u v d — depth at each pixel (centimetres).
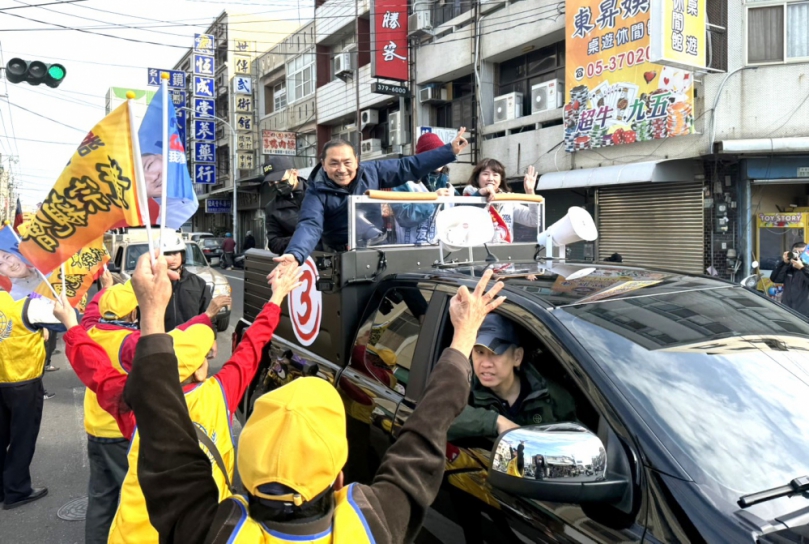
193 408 195
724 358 197
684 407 175
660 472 156
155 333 145
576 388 207
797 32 929
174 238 378
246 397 425
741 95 955
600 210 1184
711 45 955
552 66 1310
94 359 216
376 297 297
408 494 132
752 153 935
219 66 3494
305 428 117
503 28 1353
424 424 140
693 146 993
